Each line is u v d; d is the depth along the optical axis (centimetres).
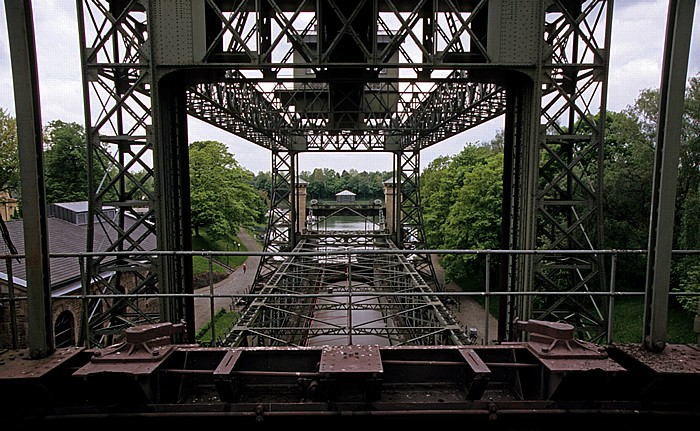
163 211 714
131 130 712
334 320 2297
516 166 797
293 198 2544
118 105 698
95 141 699
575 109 727
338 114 1941
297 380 384
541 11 709
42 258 353
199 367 397
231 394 350
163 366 368
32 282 351
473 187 2759
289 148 2502
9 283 399
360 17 961
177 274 770
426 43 908
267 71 894
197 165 3856
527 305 745
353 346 390
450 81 882
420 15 905
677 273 1864
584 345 368
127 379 338
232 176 4244
